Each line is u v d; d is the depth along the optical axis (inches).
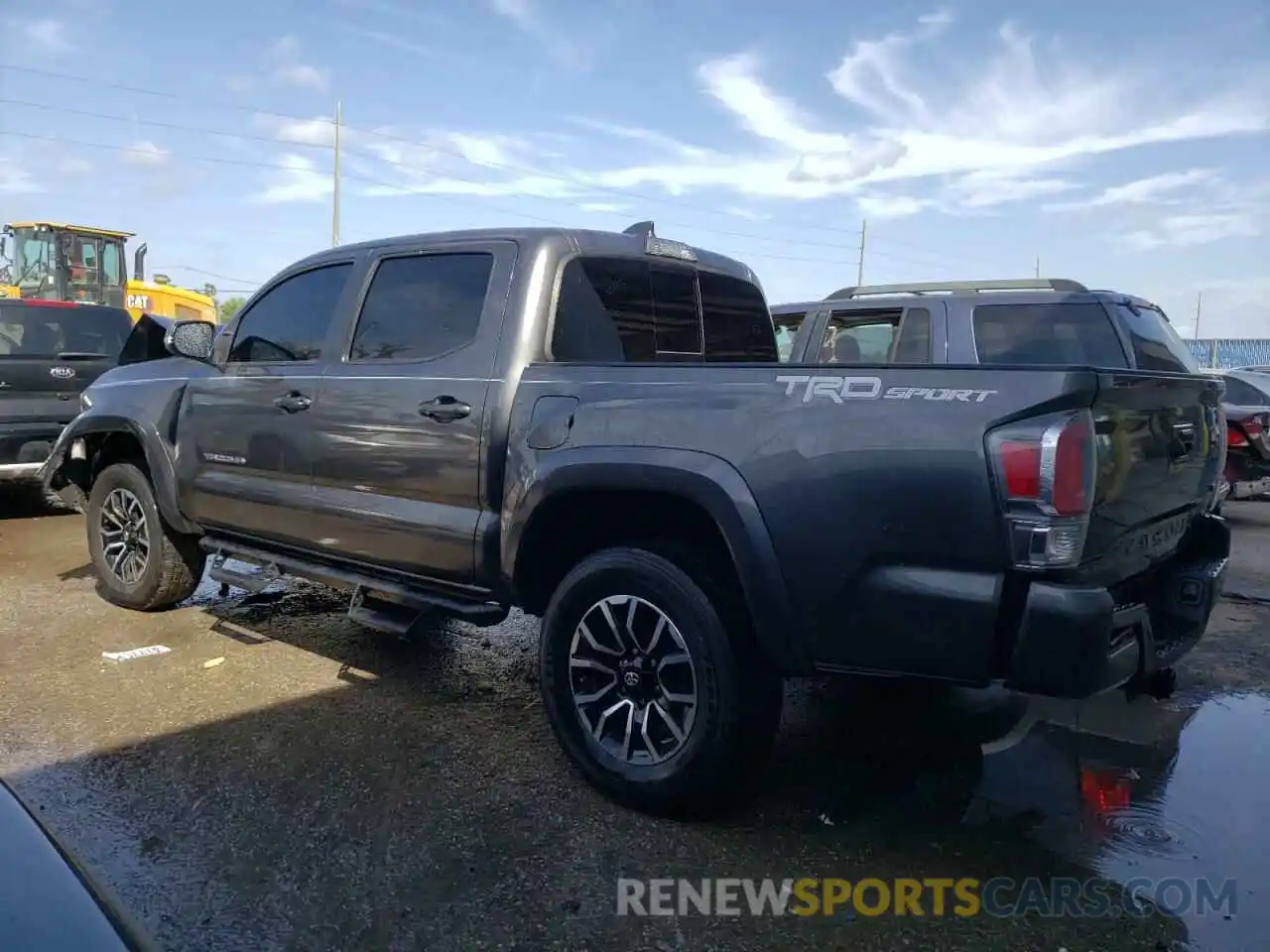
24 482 418.9
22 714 162.1
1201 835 125.9
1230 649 206.2
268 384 180.5
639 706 130.1
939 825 128.1
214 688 175.5
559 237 151.6
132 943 59.3
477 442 144.4
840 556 110.9
